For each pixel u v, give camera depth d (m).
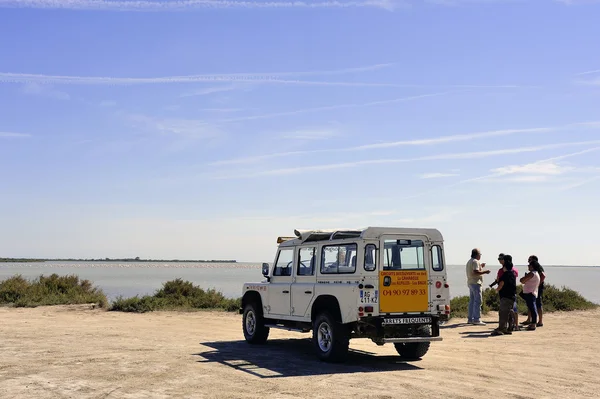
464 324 18.19
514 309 16.50
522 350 13.10
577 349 13.23
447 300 11.32
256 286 14.01
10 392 8.45
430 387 9.04
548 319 19.84
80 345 13.27
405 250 11.13
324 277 11.79
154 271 135.25
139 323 18.44
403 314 10.90
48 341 13.89
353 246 11.02
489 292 23.64
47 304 24.53
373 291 10.70
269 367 10.70
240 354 12.25
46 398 8.09
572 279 108.75
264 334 13.82
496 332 15.76
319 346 11.50
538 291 17.72
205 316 21.06
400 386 9.08
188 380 9.40
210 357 11.80
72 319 19.44
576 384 9.44
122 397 8.18
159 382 9.21
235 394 8.41
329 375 9.95
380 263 10.83
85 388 8.73
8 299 25.52
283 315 12.87
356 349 13.52
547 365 11.18
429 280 11.21
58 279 29.16
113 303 23.30
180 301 24.86
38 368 10.35
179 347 13.22
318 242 12.18
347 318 10.78
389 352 13.02
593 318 20.12
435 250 11.41
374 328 10.61
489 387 9.12
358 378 9.70
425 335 11.19
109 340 14.20
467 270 18.23
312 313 11.95
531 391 8.88
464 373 10.29
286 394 8.44
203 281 69.12
